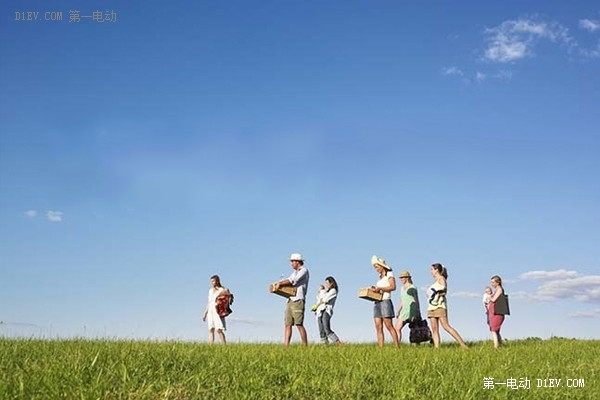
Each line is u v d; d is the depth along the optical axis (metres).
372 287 16.94
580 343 19.88
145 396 8.23
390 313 16.75
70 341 13.12
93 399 7.81
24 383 8.17
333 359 12.31
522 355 15.39
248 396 8.74
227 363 10.57
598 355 16.11
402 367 11.66
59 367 9.16
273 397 8.91
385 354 13.51
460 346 17.20
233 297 20.12
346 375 10.41
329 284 18.72
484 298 19.42
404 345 17.98
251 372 9.95
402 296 18.25
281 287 16.67
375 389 9.77
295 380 9.63
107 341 13.41
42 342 12.52
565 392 11.06
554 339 21.62
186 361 10.41
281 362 11.24
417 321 18.08
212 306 19.94
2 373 8.80
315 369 10.71
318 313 18.64
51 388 7.95
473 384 10.52
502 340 20.80
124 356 10.35
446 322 16.77
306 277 17.00
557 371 13.11
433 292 16.88
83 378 8.73
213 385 8.95
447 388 10.13
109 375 8.95
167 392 8.26
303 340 16.78
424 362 12.12
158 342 13.72
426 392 10.00
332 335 18.42
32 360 10.05
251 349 13.55
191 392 8.58
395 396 9.49
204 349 12.84
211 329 19.97
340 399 9.11
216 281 20.17
